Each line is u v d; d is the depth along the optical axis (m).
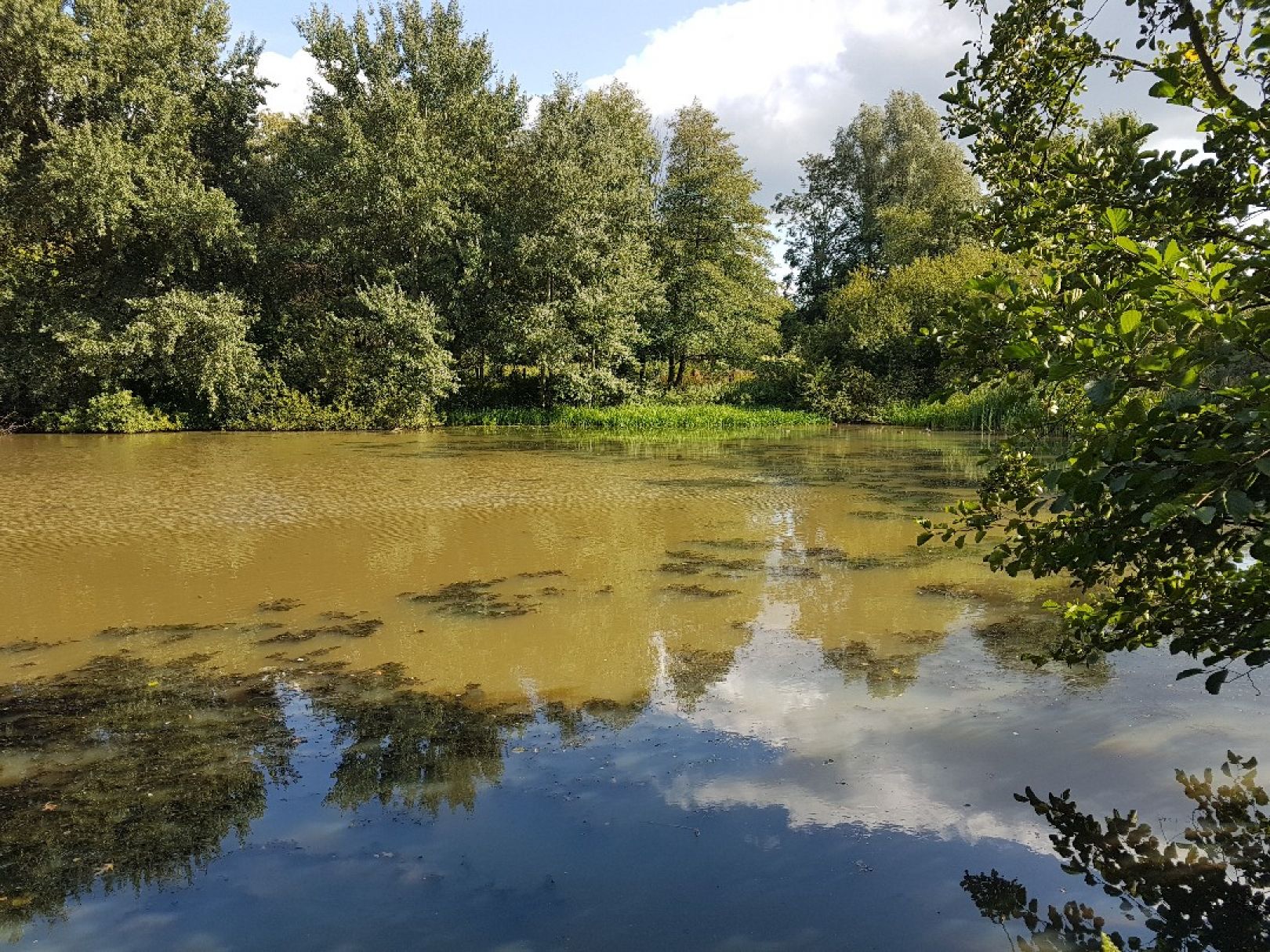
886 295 32.25
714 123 34.09
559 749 4.57
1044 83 2.84
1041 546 2.65
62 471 16.03
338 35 26.34
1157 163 2.47
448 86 28.14
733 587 7.91
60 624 6.93
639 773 4.26
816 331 35.09
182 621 7.00
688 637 6.51
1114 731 4.53
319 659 6.10
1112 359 1.89
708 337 34.53
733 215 34.19
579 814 3.86
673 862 3.44
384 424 26.16
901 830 3.64
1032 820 3.68
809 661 5.91
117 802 4.07
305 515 11.57
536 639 6.50
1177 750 4.28
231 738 4.79
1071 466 2.07
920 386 30.86
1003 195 3.00
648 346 35.12
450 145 27.94
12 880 3.43
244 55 27.67
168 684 5.64
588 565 8.78
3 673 5.86
